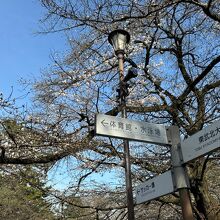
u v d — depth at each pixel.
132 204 4.59
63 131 6.72
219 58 6.91
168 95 7.77
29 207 9.94
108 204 8.20
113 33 5.85
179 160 3.97
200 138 3.72
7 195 14.16
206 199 6.80
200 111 7.35
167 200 7.59
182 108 7.66
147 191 4.27
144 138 4.15
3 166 7.43
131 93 7.49
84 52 7.75
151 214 9.52
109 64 7.73
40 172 7.39
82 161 7.36
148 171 7.88
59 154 6.58
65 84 7.38
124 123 4.18
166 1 6.38
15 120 6.18
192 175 6.96
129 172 4.80
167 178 3.99
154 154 7.88
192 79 7.83
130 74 5.43
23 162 6.44
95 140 7.21
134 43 7.90
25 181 7.52
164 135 4.23
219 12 7.14
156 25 7.50
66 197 7.57
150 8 6.60
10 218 14.05
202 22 7.72
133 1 6.63
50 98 7.21
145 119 7.75
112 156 7.35
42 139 6.36
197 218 6.96
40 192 7.61
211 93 7.54
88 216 7.96
